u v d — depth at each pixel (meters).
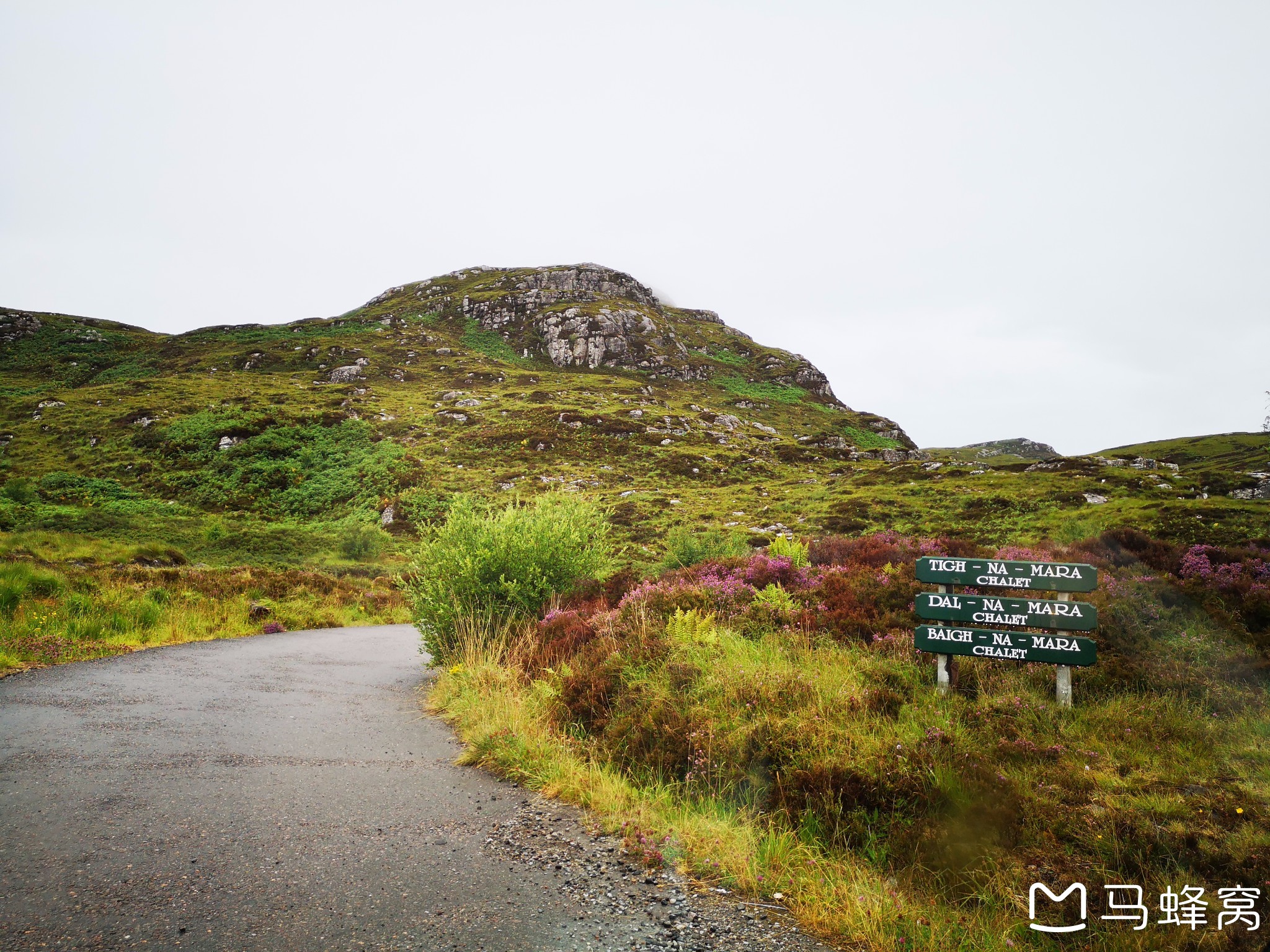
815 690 5.88
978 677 6.29
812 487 56.44
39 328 123.31
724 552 15.48
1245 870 3.66
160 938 3.18
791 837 4.44
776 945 3.45
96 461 62.59
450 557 11.54
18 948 3.03
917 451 114.19
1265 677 5.89
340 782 5.55
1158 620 6.89
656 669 6.90
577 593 11.03
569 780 5.57
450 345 129.25
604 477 62.56
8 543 27.38
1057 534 14.84
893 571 8.77
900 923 3.60
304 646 14.48
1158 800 4.27
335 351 114.62
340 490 57.34
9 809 4.57
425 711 8.46
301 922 3.40
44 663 10.05
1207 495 43.53
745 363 147.38
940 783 4.52
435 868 4.10
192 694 8.58
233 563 36.97
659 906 3.79
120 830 4.37
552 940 3.37
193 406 76.38
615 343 132.88
